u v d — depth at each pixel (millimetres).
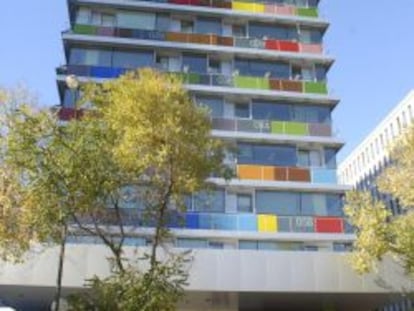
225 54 44906
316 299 29500
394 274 27969
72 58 42344
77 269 25750
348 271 27812
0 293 27844
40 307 31531
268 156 41594
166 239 24719
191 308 31453
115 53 43188
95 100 22359
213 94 42906
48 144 20453
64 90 40594
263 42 45906
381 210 24516
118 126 21219
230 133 41344
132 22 44500
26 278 25469
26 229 21047
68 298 20578
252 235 37844
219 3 46594
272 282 27172
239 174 40188
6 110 20984
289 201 39969
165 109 21344
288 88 44344
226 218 38281
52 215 20188
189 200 38000
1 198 20578
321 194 40469
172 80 22375
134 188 22250
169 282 21031
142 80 21703
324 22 47656
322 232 39094
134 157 20828
